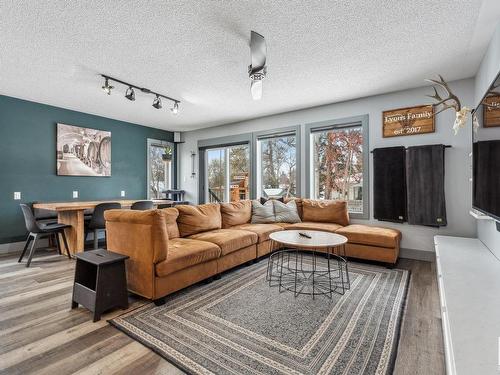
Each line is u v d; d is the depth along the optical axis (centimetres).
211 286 284
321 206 441
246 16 219
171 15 218
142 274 240
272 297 255
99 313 213
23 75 337
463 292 159
